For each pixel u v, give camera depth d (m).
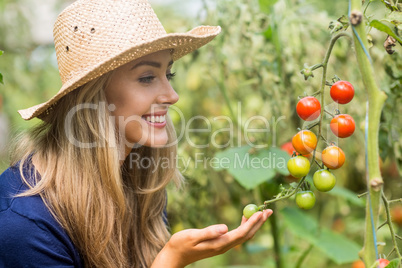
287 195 1.48
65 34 1.72
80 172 1.74
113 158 1.74
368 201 1.23
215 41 2.71
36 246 1.60
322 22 2.82
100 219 1.74
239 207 3.10
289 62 2.66
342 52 2.71
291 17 2.77
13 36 4.02
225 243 1.57
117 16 1.68
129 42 1.66
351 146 2.99
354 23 1.20
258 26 2.72
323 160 1.40
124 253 1.93
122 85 1.71
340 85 1.38
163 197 2.15
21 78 4.09
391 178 3.11
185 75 3.51
